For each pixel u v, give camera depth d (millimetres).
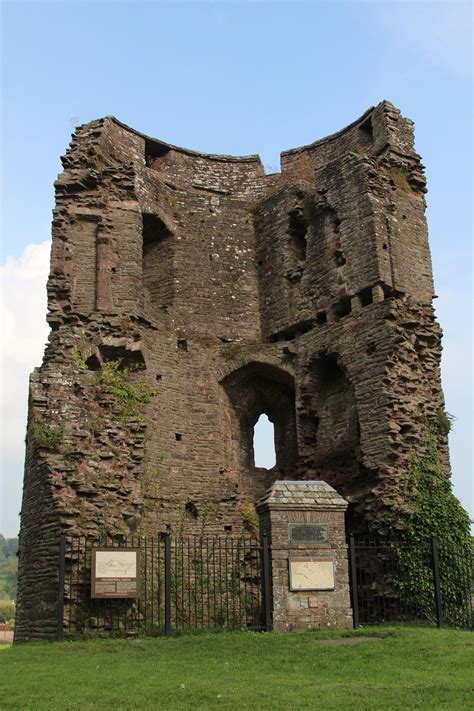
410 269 24781
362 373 22984
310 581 16422
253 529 24328
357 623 16516
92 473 20172
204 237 28797
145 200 26875
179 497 24188
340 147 29031
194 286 27922
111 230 25453
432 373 23219
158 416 24422
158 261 28125
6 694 10023
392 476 21156
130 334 24188
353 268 24703
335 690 9891
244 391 27453
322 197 26500
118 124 27516
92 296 24344
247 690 9961
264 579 16328
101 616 17781
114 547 17172
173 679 11008
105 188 25875
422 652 13047
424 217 25969
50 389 21094
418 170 26344
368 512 21281
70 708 8992
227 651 13617
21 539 21047
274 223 28734
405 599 19859
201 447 25344
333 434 24406
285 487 17344
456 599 20109
